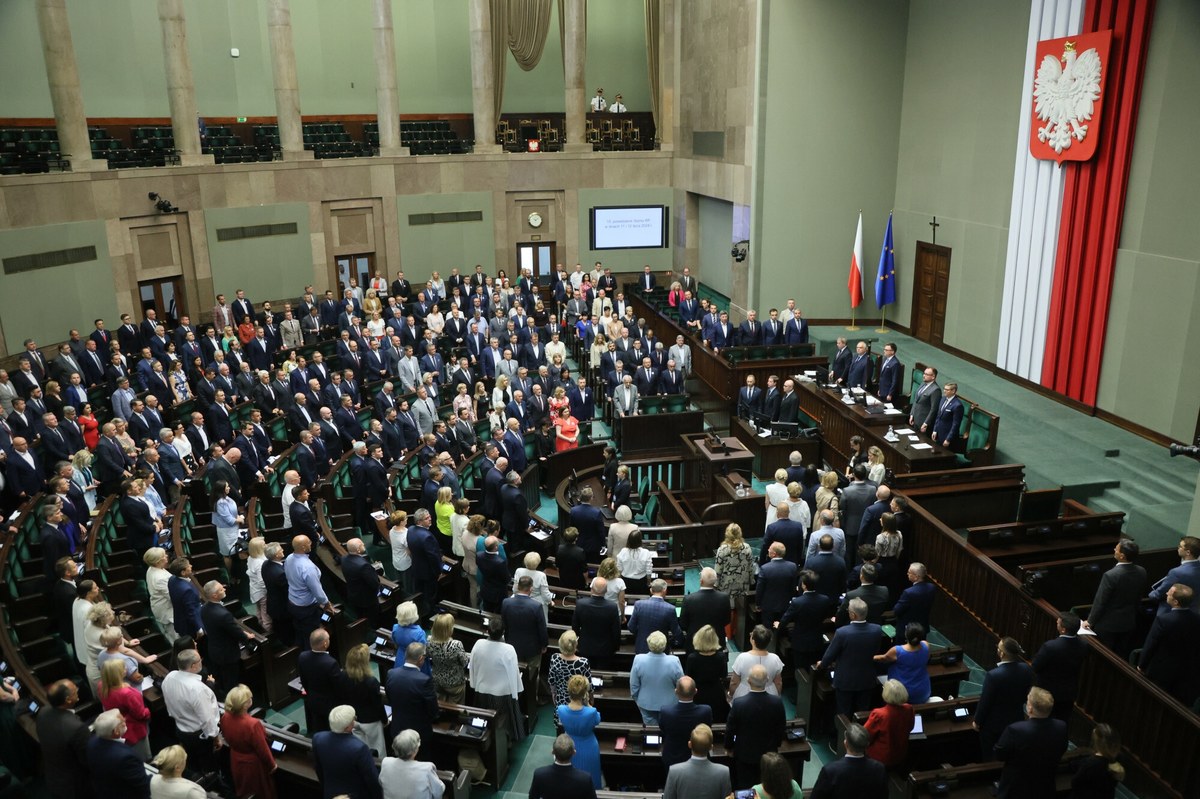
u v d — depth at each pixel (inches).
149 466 477.7
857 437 467.5
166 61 844.6
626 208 1123.3
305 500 416.8
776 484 420.2
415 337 804.0
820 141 814.5
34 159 751.7
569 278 1024.9
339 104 1109.1
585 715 246.5
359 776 225.6
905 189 803.4
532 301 964.0
